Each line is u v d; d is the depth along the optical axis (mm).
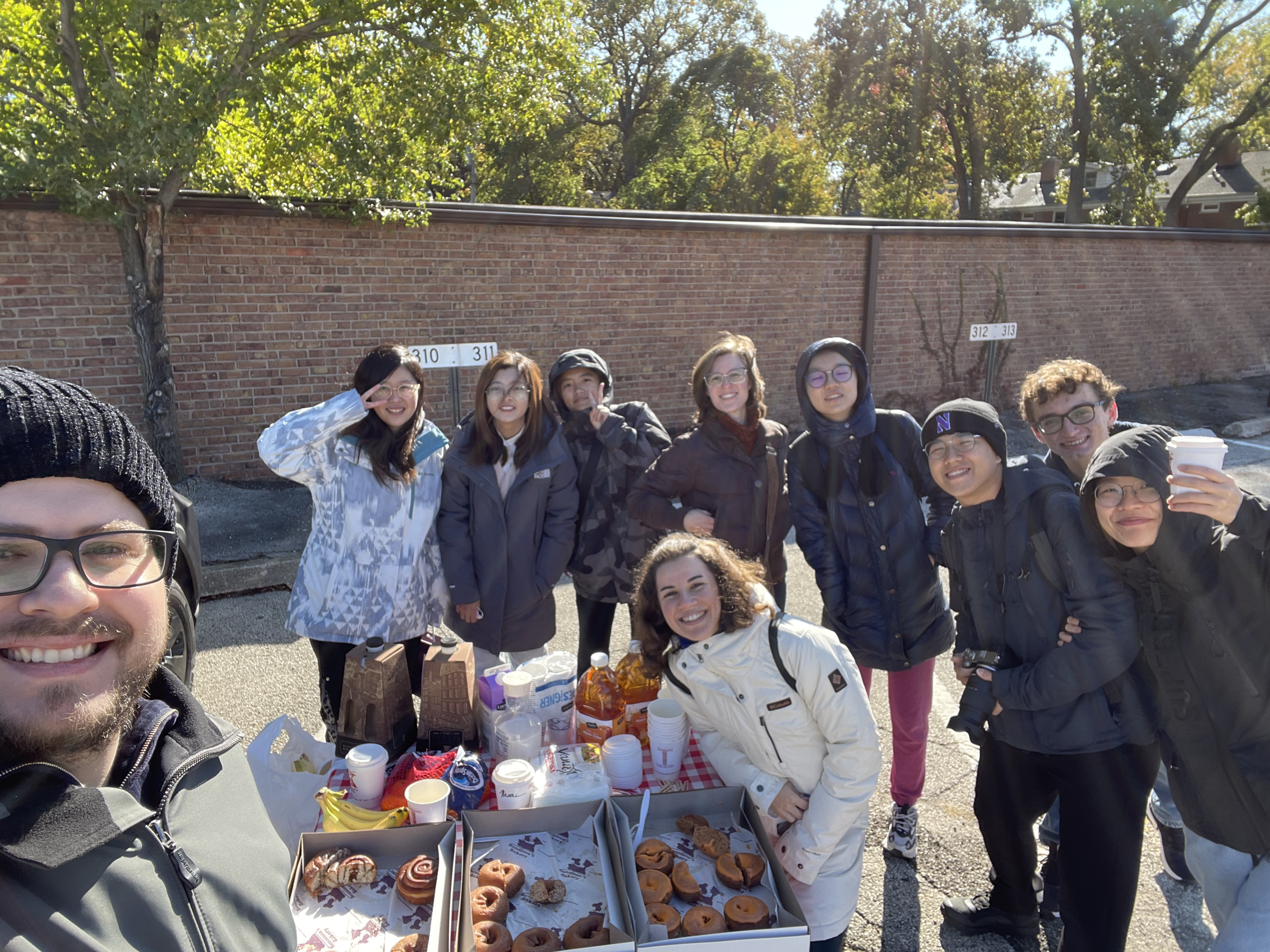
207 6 5617
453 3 6945
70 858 970
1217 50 24109
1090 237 11445
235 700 4059
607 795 2059
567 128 31031
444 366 5695
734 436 3094
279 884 1231
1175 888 2766
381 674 2258
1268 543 1705
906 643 2789
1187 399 12000
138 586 1071
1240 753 1794
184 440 7246
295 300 7434
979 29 28906
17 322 6461
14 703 992
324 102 7137
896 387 10617
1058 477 2195
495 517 3111
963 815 3182
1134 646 1974
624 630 5000
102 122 5730
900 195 31703
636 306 9000
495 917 1667
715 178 33031
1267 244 13039
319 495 2918
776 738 2061
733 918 1687
